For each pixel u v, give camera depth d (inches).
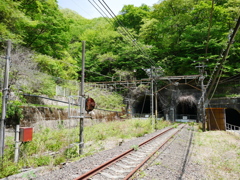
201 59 1177.4
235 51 1162.0
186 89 1352.1
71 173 243.3
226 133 717.3
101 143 464.4
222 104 1105.4
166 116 1378.0
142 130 736.3
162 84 1402.6
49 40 795.4
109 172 247.4
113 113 1202.0
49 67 709.3
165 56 1437.0
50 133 521.7
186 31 1280.8
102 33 1601.9
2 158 270.2
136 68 1445.6
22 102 568.7
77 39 1847.9
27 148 318.7
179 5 1391.5
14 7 556.7
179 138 570.3
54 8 852.6
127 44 1471.5
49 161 298.2
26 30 722.2
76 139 486.9
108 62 1530.5
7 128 476.1
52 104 775.1
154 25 1407.5
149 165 282.0
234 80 1221.7
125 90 1455.5
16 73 535.5
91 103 405.1
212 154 377.7
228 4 1139.9
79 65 1486.2
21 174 243.3
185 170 268.2
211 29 1128.2
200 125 1037.2
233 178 247.8
